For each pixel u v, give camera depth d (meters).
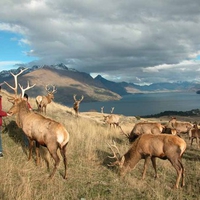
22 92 7.96
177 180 6.73
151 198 6.13
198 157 9.86
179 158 6.79
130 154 7.41
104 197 6.11
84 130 12.34
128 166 7.39
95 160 8.41
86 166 7.88
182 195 6.39
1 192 5.66
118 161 7.48
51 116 15.36
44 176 6.82
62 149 6.91
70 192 6.19
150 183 7.00
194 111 65.62
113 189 6.50
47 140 6.85
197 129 12.70
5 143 8.69
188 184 6.95
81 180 6.88
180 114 64.38
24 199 5.49
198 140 12.66
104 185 6.70
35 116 7.35
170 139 6.91
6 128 9.97
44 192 5.98
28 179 6.37
